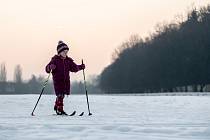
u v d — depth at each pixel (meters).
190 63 98.62
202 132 8.59
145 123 10.53
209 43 97.00
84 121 11.23
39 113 15.70
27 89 188.62
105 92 160.88
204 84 97.94
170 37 109.56
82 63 15.41
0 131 8.82
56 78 14.74
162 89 112.94
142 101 27.98
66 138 7.75
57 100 14.72
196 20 105.88
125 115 14.11
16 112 16.20
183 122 10.83
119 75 137.88
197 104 22.97
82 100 30.16
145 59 117.56
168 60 105.69
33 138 7.77
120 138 7.68
